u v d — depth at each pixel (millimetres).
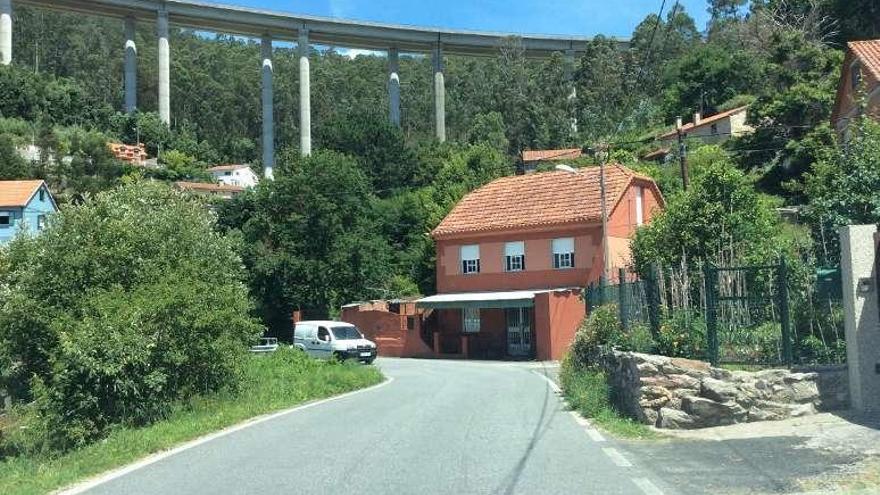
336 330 32625
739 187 19250
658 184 46812
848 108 34062
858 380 10406
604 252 31969
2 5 83000
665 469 8305
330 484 8195
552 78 92750
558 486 7695
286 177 48375
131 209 20422
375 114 70875
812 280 11250
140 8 82938
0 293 20172
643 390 11320
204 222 22812
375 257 48344
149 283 18078
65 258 18328
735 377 10828
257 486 8266
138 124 90438
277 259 46125
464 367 30453
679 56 84750
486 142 75625
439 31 92875
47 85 89750
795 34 49000
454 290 40656
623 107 80188
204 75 118625
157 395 16391
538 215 38625
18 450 15688
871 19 57938
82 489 8664
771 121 44531
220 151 110562
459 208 42688
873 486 7070
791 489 7176
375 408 15461
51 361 16484
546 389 18562
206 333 17516
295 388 19312
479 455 9562
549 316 33812
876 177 12984
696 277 12555
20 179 61969
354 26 88250
